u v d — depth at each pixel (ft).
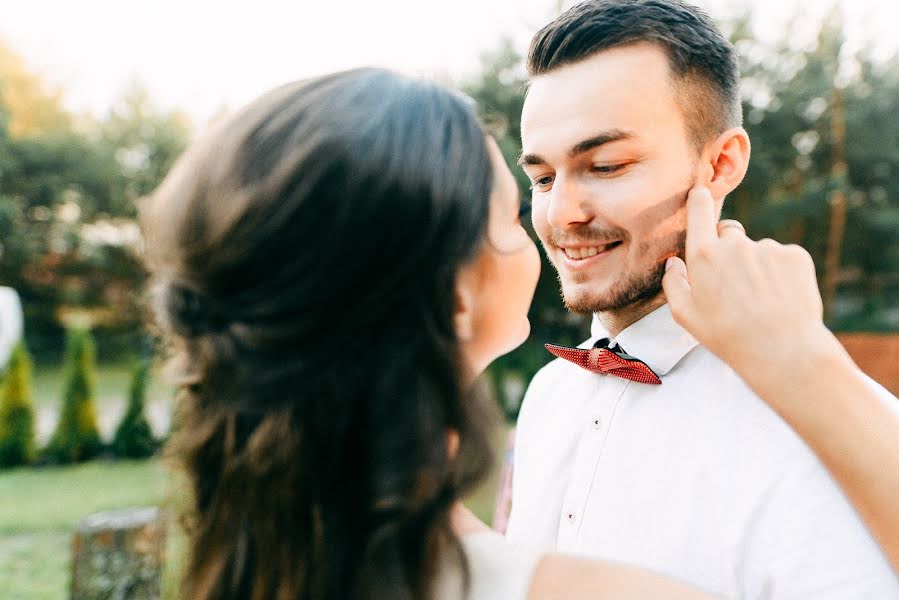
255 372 2.17
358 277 2.11
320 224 2.10
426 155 2.19
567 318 46.01
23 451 26.63
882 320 55.36
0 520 19.01
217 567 2.34
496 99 42.57
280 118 2.27
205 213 2.24
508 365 45.78
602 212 3.79
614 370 4.14
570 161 3.82
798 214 48.44
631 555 3.81
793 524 3.27
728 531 3.51
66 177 74.90
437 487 2.17
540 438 4.77
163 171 76.54
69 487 23.22
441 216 2.17
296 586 2.15
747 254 3.25
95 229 78.38
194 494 2.48
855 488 2.93
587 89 3.72
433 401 2.20
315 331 2.14
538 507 4.50
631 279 3.87
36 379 57.06
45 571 15.37
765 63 51.39
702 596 2.12
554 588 2.19
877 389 3.50
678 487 3.74
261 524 2.24
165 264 2.32
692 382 3.90
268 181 2.13
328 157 2.13
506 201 2.58
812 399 2.97
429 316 2.23
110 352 70.69
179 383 2.44
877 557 3.02
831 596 3.09
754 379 3.12
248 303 2.16
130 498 21.65
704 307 3.30
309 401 2.18
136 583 9.57
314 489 2.17
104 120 78.95
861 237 55.31
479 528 2.48
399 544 2.14
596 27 3.74
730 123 4.00
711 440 3.69
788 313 3.09
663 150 3.73
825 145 52.75
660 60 3.70
